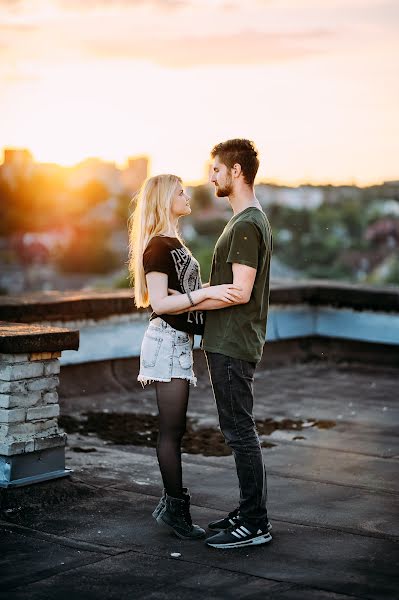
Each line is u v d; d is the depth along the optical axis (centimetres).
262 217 392
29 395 464
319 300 931
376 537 411
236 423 393
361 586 349
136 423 660
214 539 393
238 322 389
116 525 425
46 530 416
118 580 355
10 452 455
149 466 539
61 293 782
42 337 462
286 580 355
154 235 401
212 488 493
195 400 746
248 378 394
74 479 487
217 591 344
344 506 462
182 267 397
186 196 409
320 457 569
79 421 661
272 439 618
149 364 400
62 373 744
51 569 366
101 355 762
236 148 393
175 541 402
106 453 568
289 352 931
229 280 392
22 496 452
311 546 397
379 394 781
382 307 892
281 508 457
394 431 646
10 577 357
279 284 940
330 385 820
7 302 702
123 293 792
